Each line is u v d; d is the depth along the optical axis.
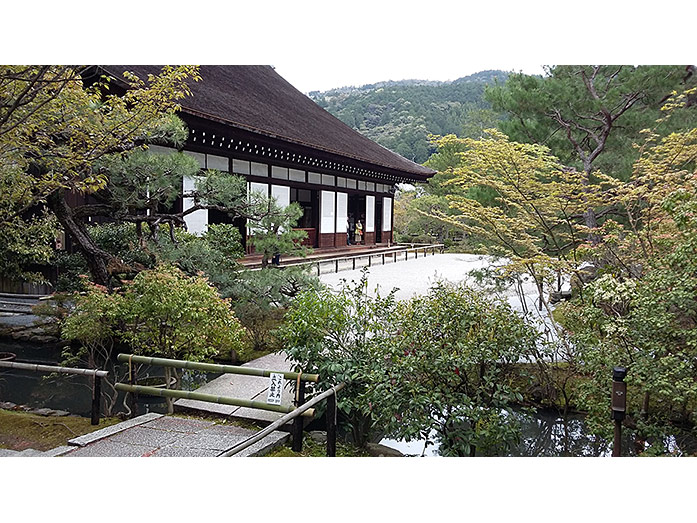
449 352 4.54
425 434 4.63
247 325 7.65
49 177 6.42
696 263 4.15
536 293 12.52
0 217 7.50
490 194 11.56
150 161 7.41
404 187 35.97
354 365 4.86
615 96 11.55
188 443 4.49
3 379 7.37
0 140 5.28
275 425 3.70
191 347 5.94
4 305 10.23
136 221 8.09
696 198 4.24
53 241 9.92
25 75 5.04
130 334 5.84
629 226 10.84
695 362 4.14
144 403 6.30
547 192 7.53
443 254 24.22
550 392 5.86
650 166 6.38
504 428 4.42
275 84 21.67
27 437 4.77
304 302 5.14
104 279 7.95
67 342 8.44
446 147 29.86
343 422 5.02
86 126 6.23
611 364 4.52
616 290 4.68
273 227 9.01
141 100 7.07
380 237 23.62
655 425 4.72
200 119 10.98
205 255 7.94
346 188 19.81
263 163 14.48
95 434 4.66
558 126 12.73
